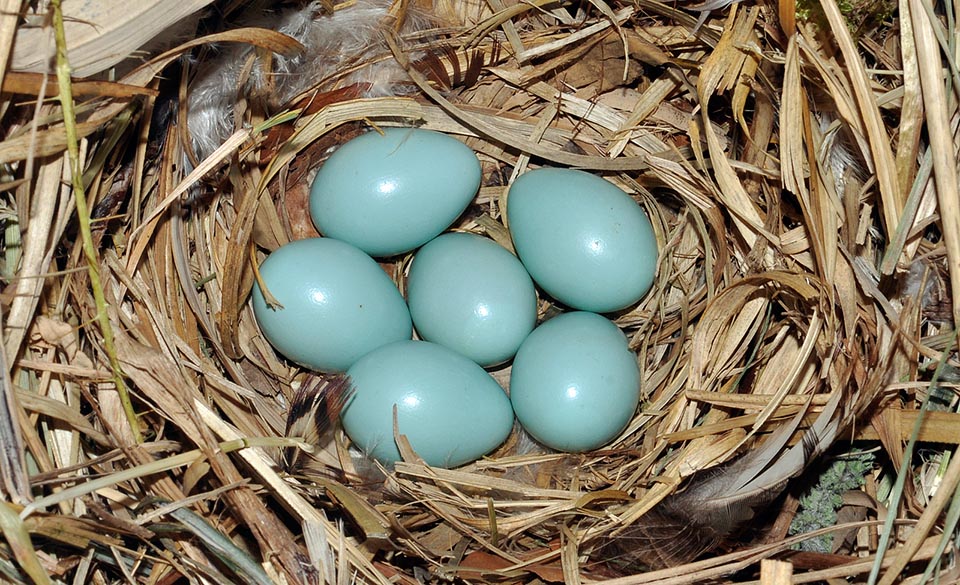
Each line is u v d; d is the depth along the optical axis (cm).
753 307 25
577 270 25
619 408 24
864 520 24
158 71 22
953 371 24
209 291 25
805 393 24
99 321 22
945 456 23
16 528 20
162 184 24
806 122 23
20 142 22
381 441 24
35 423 22
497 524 23
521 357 25
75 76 22
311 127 25
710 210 25
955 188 22
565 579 23
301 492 23
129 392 22
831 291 23
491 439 24
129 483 22
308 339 24
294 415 24
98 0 22
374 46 25
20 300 22
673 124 26
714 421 24
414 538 23
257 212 25
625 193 26
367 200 25
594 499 24
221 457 22
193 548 22
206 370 24
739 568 22
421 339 26
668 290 26
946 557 23
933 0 23
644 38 25
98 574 22
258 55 24
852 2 23
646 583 22
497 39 26
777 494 23
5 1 21
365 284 25
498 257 25
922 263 24
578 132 26
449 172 25
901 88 23
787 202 25
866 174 24
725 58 24
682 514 23
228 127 25
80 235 23
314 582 22
